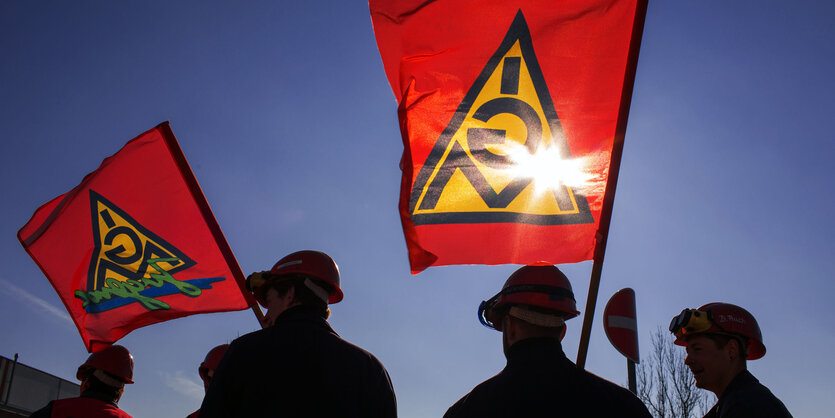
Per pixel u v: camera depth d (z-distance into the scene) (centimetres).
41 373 1936
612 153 466
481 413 292
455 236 473
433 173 483
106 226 580
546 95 491
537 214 474
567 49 495
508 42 498
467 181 481
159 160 583
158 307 568
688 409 1446
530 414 283
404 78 498
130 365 508
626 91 473
